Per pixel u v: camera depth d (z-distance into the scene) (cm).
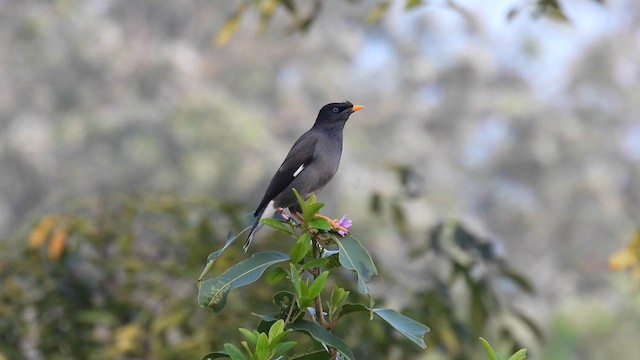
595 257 3200
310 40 3253
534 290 855
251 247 823
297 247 370
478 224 2916
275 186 568
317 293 366
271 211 569
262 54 3209
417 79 3322
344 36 3266
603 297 3100
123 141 2903
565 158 3291
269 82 3198
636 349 2559
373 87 3322
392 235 2388
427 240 872
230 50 3225
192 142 2880
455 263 857
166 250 857
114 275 837
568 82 3428
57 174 2888
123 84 3027
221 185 2867
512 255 3219
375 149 3183
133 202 845
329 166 581
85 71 3027
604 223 3219
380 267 834
